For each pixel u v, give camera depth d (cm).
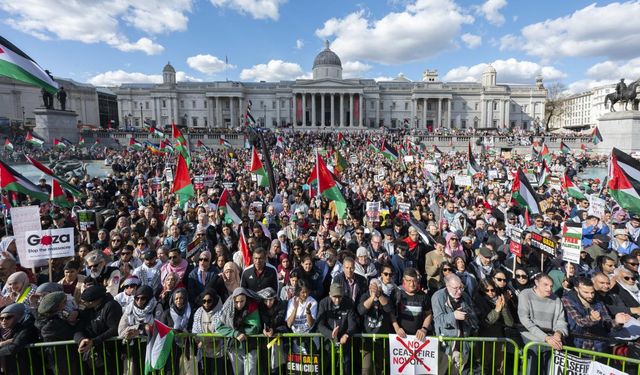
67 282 720
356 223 1140
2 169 1014
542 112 11700
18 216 735
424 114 11106
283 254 870
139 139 5728
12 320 545
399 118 11431
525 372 556
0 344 530
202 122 11575
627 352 571
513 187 1277
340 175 2297
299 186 1923
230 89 11219
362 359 610
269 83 12200
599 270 772
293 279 698
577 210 1386
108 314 588
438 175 2530
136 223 1114
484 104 11331
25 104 9081
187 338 605
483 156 4250
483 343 599
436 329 605
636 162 1034
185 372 604
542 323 605
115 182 2186
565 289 721
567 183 1750
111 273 761
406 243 872
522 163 3528
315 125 10669
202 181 1994
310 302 638
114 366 593
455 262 777
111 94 12031
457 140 6116
